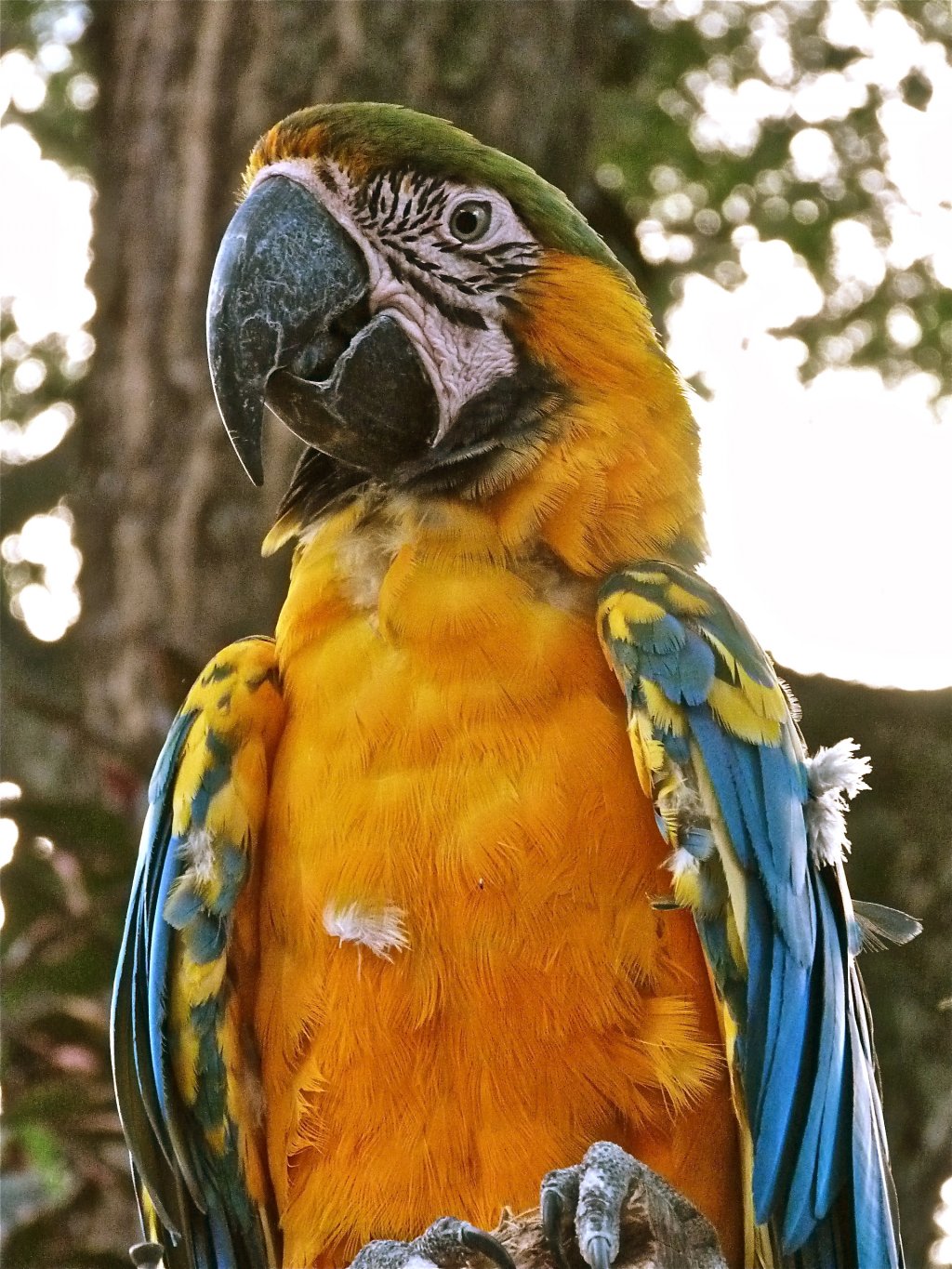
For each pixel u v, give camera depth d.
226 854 3.25
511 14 5.79
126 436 5.82
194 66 5.88
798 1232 3.16
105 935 4.91
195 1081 3.30
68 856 4.97
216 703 3.30
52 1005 4.89
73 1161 4.93
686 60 8.08
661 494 3.48
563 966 3.02
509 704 3.08
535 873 3.02
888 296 8.29
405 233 3.66
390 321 3.62
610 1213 2.75
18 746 6.11
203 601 5.60
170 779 3.42
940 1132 5.28
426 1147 3.09
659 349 3.74
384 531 3.37
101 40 6.33
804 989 3.20
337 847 3.08
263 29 5.79
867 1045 3.64
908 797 5.62
